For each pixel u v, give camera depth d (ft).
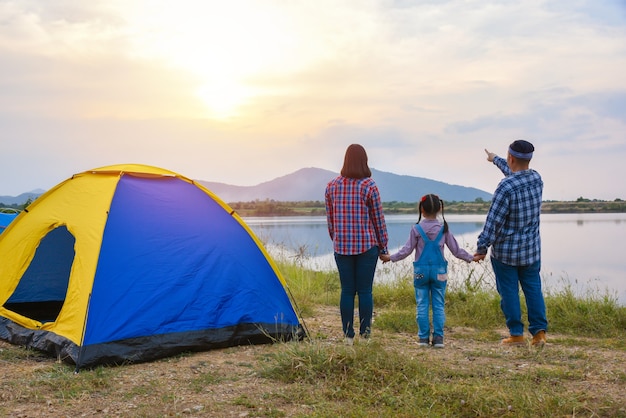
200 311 20.65
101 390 15.98
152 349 19.20
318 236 95.55
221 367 18.31
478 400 14.19
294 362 17.08
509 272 21.48
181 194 23.00
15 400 15.15
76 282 19.83
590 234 136.05
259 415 13.97
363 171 20.81
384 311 29.50
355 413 13.82
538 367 17.93
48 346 19.57
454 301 29.50
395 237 91.56
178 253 21.31
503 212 20.95
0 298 23.13
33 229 23.08
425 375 16.24
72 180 23.49
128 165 23.39
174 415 14.02
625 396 14.96
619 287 42.14
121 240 20.54
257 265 22.85
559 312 26.78
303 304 30.55
